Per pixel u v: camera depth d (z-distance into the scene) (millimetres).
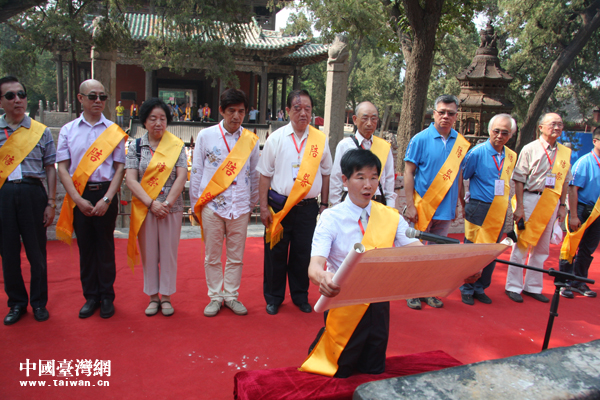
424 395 1442
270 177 4141
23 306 3811
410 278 2248
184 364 3154
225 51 17016
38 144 3709
